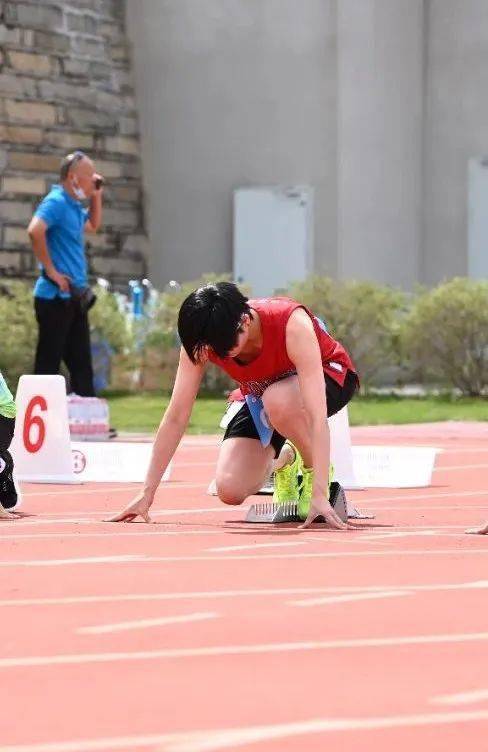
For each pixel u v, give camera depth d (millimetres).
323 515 16875
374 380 49469
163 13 59188
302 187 57312
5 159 55719
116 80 58938
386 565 13508
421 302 48531
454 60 56062
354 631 10312
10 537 15859
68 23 57438
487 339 48000
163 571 13125
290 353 16859
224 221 58781
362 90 56406
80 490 22922
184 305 16438
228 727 7664
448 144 56219
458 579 12656
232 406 18953
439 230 56438
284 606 11281
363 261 56625
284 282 57531
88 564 13594
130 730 7621
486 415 41844
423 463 23625
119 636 10141
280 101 57812
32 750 7238
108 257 58219
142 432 37062
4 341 47125
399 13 56188
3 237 55406
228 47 58500
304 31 57469
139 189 59406
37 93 56500
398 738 7406
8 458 19016
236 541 15430
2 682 8773
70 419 31266
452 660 9367
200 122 58938
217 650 9688
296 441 17328
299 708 8102
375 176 56438
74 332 33562
